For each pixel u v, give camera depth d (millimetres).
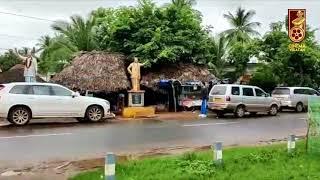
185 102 27797
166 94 27969
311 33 33625
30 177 9156
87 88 24328
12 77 28328
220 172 9023
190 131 17188
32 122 19531
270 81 33000
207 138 15438
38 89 18875
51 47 37188
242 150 11867
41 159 11211
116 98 25875
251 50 35000
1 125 18281
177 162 9938
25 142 13727
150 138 15109
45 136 15039
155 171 9109
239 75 36438
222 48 39562
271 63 33719
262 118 23562
